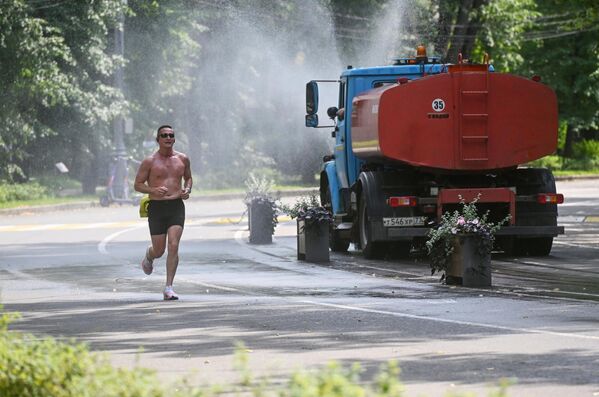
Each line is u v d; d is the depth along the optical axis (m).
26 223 91.38
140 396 15.86
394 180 55.25
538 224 55.06
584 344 27.38
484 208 55.81
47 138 125.56
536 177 55.50
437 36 147.50
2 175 121.62
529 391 21.45
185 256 59.66
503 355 25.75
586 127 183.25
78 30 119.00
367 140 56.19
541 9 177.75
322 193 65.38
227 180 147.62
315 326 31.50
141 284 46.28
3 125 117.31
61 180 140.75
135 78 136.50
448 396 14.30
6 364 16.88
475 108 54.50
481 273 42.69
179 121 153.50
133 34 135.12
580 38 178.12
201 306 37.38
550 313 33.91
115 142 118.31
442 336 29.08
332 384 13.55
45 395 16.45
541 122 55.09
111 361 25.45
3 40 114.19
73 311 36.47
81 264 56.00
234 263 55.41
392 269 51.25
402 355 25.94
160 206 40.47
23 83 115.81
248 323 32.44
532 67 179.75
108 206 115.44
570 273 48.34
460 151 54.34
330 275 48.75
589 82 178.00
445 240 43.44
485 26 150.75
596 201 102.81
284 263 55.06
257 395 15.70
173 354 26.56
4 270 53.38
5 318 19.45
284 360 25.42
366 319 32.91
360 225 57.06
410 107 54.16
